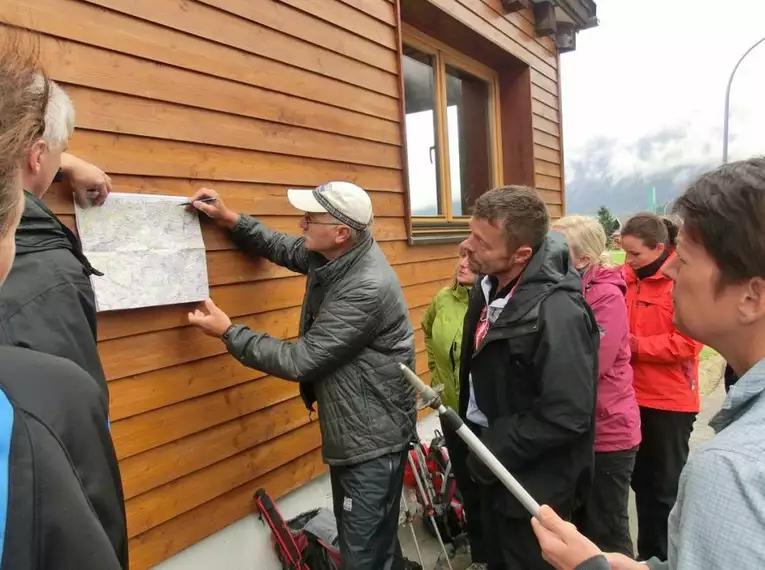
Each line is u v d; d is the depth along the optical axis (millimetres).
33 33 1708
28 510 595
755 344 780
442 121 4559
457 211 4867
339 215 2102
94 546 646
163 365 2137
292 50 2695
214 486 2352
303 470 2801
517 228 1902
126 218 1979
